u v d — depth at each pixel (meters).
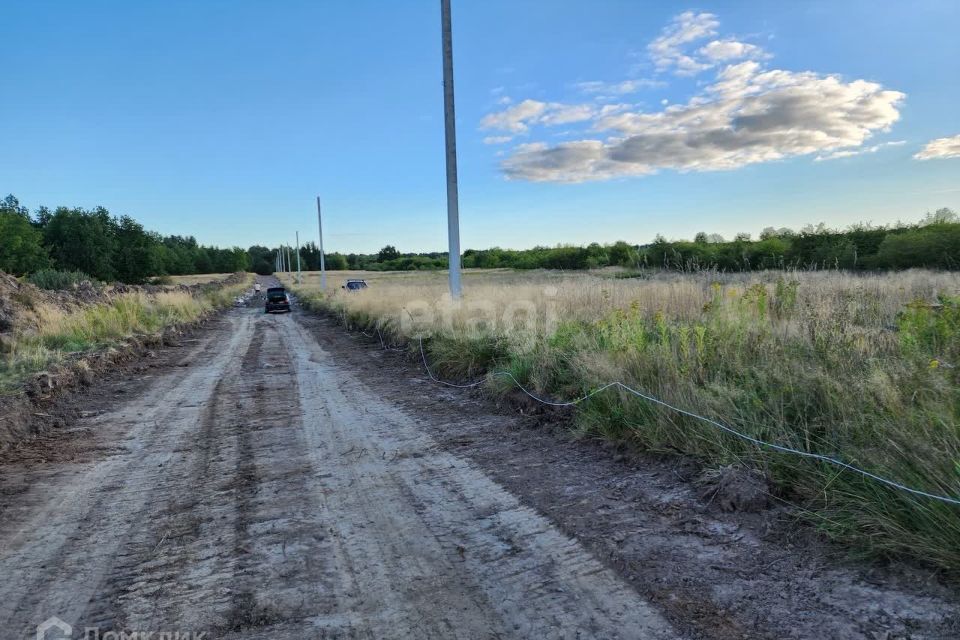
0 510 4.35
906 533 2.97
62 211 61.25
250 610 2.90
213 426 6.95
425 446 5.82
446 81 14.22
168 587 3.15
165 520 4.11
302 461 5.46
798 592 2.83
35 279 24.91
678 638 2.54
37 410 7.52
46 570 3.38
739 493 3.81
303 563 3.41
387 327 16.11
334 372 11.13
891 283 10.47
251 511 4.25
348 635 2.67
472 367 9.41
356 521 4.02
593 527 3.72
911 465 3.26
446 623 2.74
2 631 2.77
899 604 2.65
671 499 4.06
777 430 4.19
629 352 6.23
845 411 3.96
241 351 15.07
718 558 3.22
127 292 26.69
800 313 6.70
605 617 2.73
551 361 7.40
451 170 14.31
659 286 11.80
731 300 7.62
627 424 5.26
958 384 4.02
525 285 17.33
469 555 3.44
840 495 3.46
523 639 2.59
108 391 9.38
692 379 5.33
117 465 5.45
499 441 5.89
